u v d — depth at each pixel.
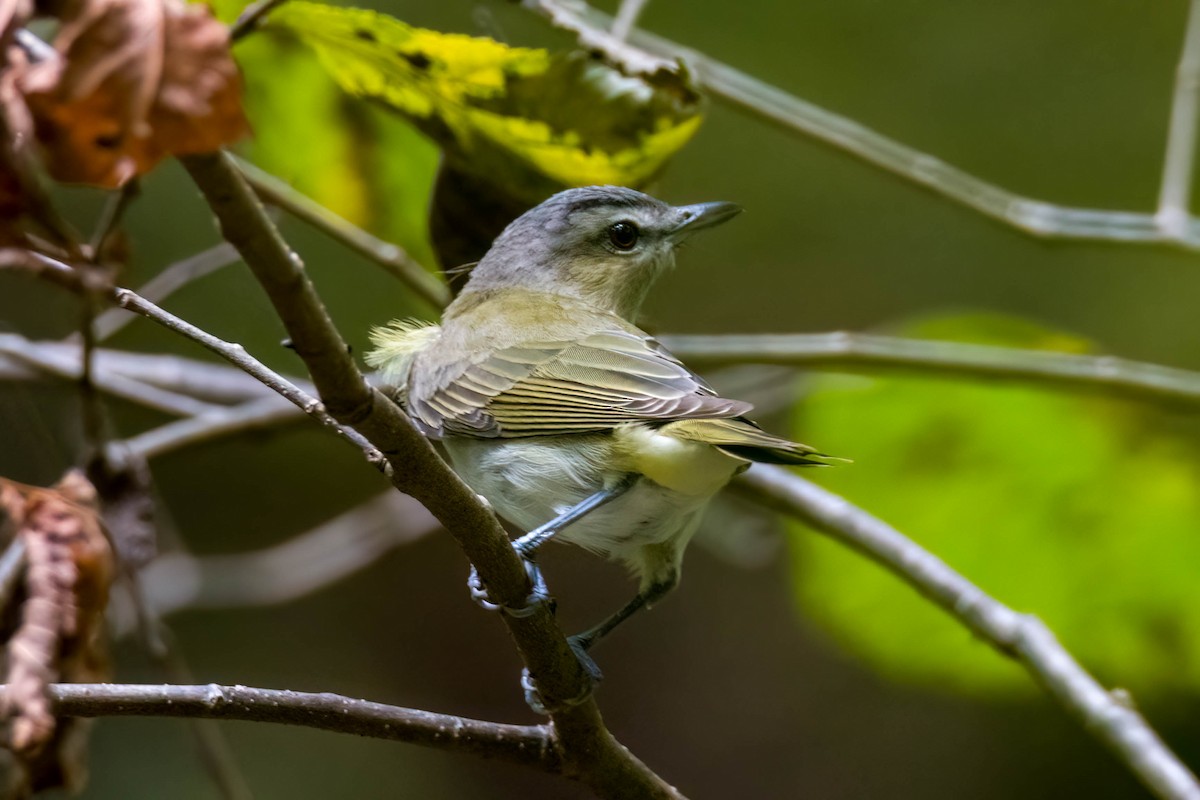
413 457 4.80
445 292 9.52
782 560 15.28
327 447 15.28
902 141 15.55
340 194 9.30
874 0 15.14
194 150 3.62
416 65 6.71
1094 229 10.14
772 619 15.21
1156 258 15.05
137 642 13.23
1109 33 15.00
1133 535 11.02
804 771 14.47
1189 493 10.77
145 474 8.38
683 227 8.89
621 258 8.79
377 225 9.57
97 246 6.20
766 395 13.13
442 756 14.44
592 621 15.07
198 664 14.80
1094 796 13.88
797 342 9.93
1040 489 11.01
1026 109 15.35
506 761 6.09
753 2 15.14
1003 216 10.23
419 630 15.38
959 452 11.02
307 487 15.51
